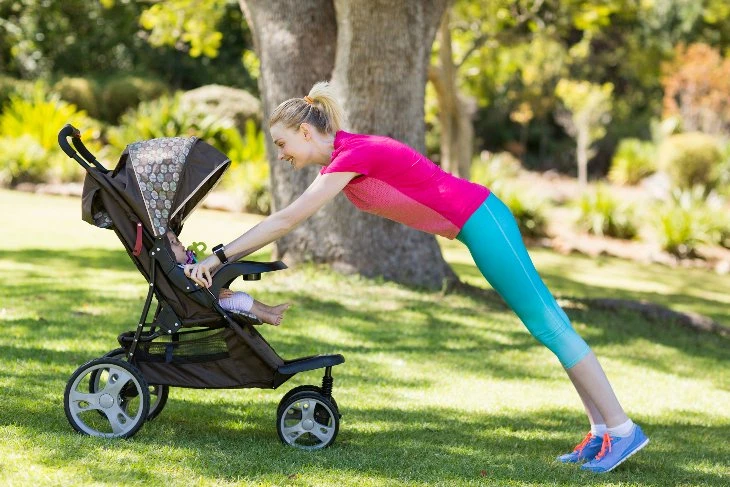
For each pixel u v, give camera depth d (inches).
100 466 149.6
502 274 167.5
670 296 518.6
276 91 384.8
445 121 710.5
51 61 1088.2
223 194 722.8
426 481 156.1
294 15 381.1
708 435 217.8
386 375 256.2
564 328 169.3
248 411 200.7
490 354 298.4
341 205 382.0
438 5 376.8
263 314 170.4
